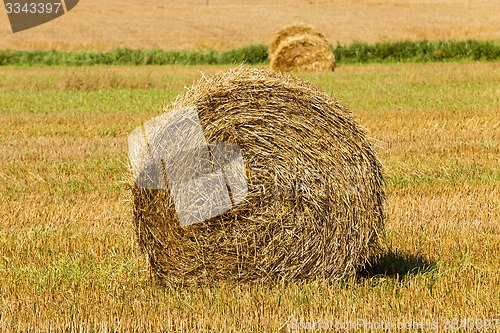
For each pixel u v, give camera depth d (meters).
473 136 28.08
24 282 13.88
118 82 44.47
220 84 13.93
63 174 23.11
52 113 34.50
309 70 53.12
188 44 77.38
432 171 22.98
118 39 80.12
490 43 64.56
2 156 25.58
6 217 18.58
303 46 53.25
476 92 39.50
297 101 13.80
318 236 13.84
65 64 65.19
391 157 24.72
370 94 39.06
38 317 12.19
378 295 13.08
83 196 20.69
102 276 14.12
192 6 104.62
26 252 15.79
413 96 38.19
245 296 12.95
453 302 12.64
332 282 13.86
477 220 18.06
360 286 13.62
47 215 18.80
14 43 77.06
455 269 14.32
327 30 82.56
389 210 18.81
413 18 89.25
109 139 28.61
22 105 36.97
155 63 65.19
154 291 13.59
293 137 13.77
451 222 17.80
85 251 15.82
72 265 14.61
